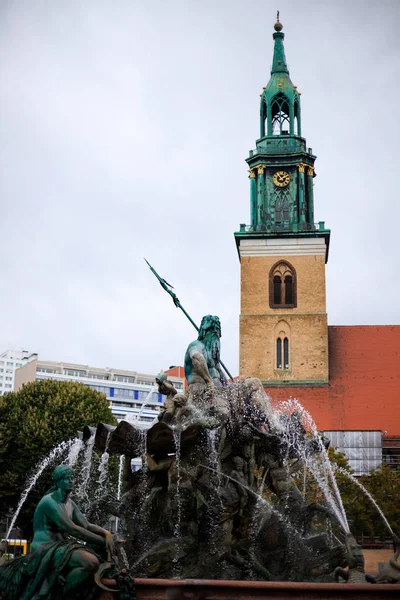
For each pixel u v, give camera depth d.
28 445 51.75
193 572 16.78
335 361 81.88
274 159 83.19
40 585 11.60
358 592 12.24
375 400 78.69
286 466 18.67
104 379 174.12
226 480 17.64
